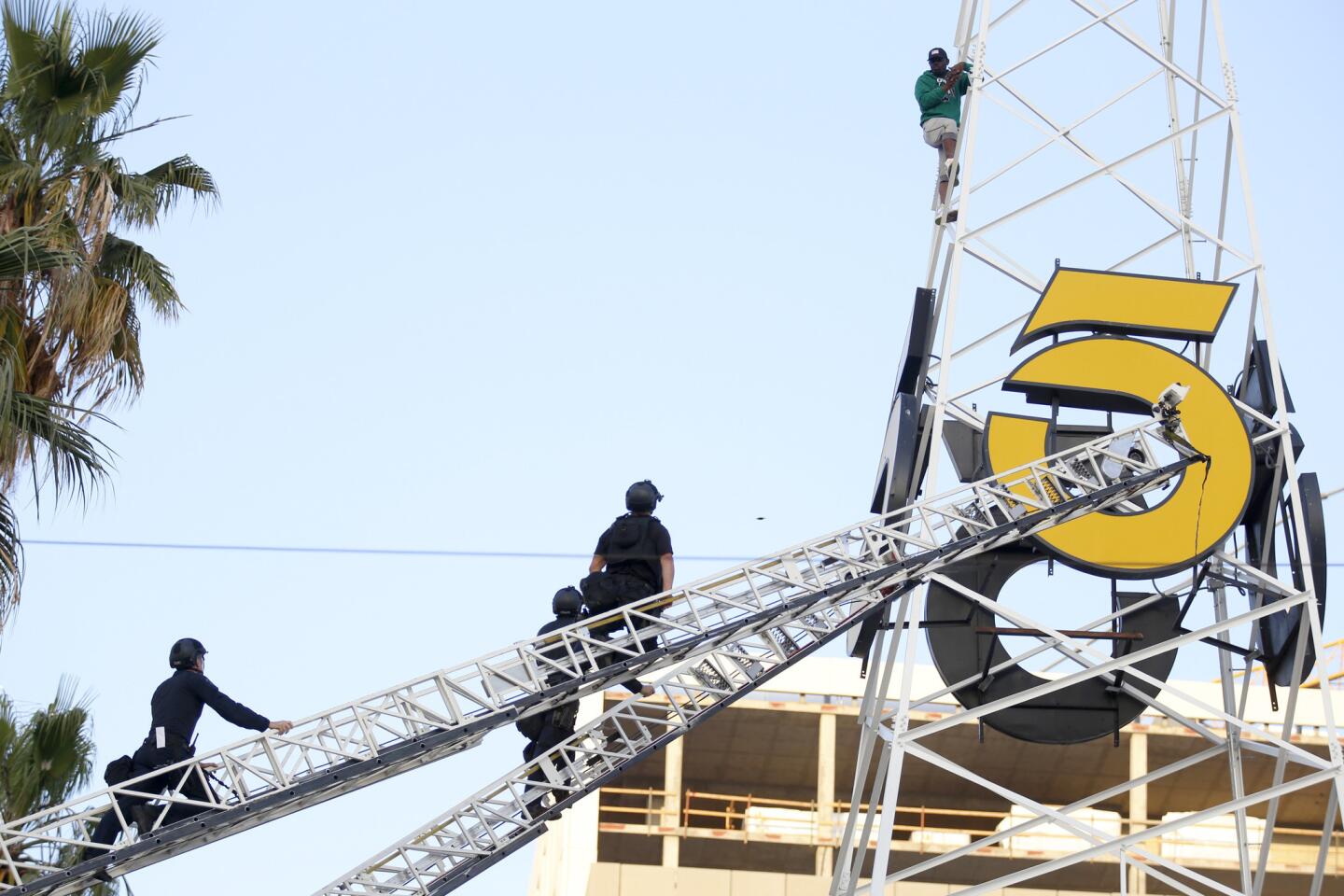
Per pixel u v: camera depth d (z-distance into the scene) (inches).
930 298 1270.9
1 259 975.6
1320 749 2154.3
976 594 1141.1
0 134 1070.4
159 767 868.0
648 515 1010.7
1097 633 1167.0
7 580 948.6
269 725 892.0
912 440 1205.7
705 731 2124.8
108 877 858.1
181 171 1176.2
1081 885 2192.4
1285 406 1204.5
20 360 994.7
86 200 1072.8
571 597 981.8
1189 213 1352.1
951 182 1278.3
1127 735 2148.1
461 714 935.7
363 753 911.7
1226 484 1158.3
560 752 1007.6
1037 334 1217.4
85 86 1081.4
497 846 971.9
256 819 883.4
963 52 1325.0
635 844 2086.6
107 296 1048.8
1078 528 1148.5
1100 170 1228.5
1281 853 2146.9
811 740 2145.7
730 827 2237.9
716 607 1010.1
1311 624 1143.0
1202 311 1227.9
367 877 959.0
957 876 2181.3
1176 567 1139.9
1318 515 1155.3
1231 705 1235.9
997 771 2225.6
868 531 1071.6
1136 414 1206.9
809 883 1921.8
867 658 1259.8
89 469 985.5
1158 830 1059.9
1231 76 1272.1
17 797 978.7
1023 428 1198.9
